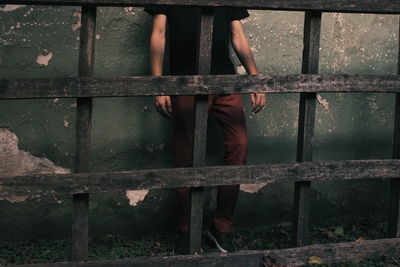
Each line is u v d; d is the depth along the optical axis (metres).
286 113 3.27
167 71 3.05
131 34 2.97
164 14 2.66
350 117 3.39
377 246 2.57
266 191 3.28
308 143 2.47
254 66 2.78
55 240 2.95
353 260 2.55
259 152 3.24
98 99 2.94
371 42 3.38
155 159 3.07
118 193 3.01
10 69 2.81
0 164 2.84
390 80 2.51
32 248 2.79
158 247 2.87
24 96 2.12
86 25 2.19
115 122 2.98
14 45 2.80
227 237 2.78
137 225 3.07
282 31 3.21
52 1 2.11
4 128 2.83
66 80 2.15
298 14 3.23
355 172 2.51
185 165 2.74
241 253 2.42
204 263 2.37
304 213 2.51
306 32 2.45
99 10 2.90
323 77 2.42
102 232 3.02
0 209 2.86
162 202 3.09
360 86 2.47
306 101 2.45
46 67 2.86
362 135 3.43
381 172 2.54
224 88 2.32
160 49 2.66
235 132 2.73
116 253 2.73
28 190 2.15
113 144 2.99
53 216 2.94
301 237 2.53
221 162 3.19
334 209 3.43
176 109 2.73
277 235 3.13
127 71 2.98
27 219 2.90
